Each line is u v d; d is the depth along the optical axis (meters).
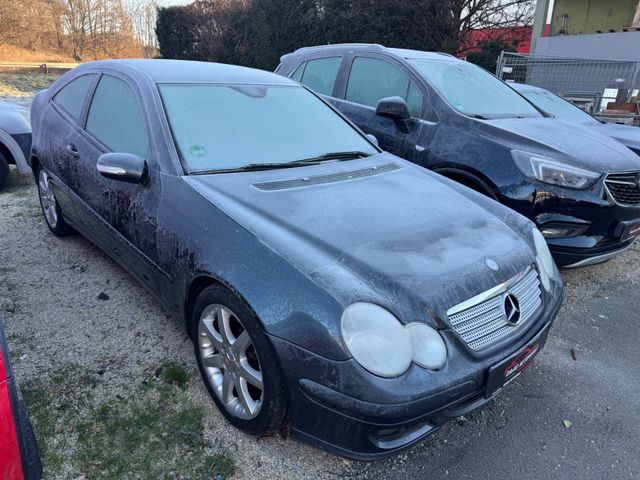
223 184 2.52
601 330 3.51
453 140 4.14
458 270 2.11
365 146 3.42
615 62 11.70
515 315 2.19
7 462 1.48
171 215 2.51
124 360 2.80
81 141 3.39
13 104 6.23
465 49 16.14
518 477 2.21
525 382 2.88
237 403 2.31
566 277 4.40
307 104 3.52
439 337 1.93
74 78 3.87
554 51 14.50
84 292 3.50
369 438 1.85
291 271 1.99
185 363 2.80
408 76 4.62
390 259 2.08
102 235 3.29
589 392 2.82
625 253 5.01
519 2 15.38
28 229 4.62
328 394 1.84
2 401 1.49
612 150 4.02
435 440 2.41
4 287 3.50
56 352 2.83
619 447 2.42
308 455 2.25
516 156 3.79
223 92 3.17
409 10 15.42
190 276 2.36
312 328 1.86
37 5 31.14
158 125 2.76
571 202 3.61
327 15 17.64
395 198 2.64
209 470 2.14
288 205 2.40
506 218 2.76
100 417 2.38
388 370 1.81
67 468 2.10
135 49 35.69
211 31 23.36
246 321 2.06
